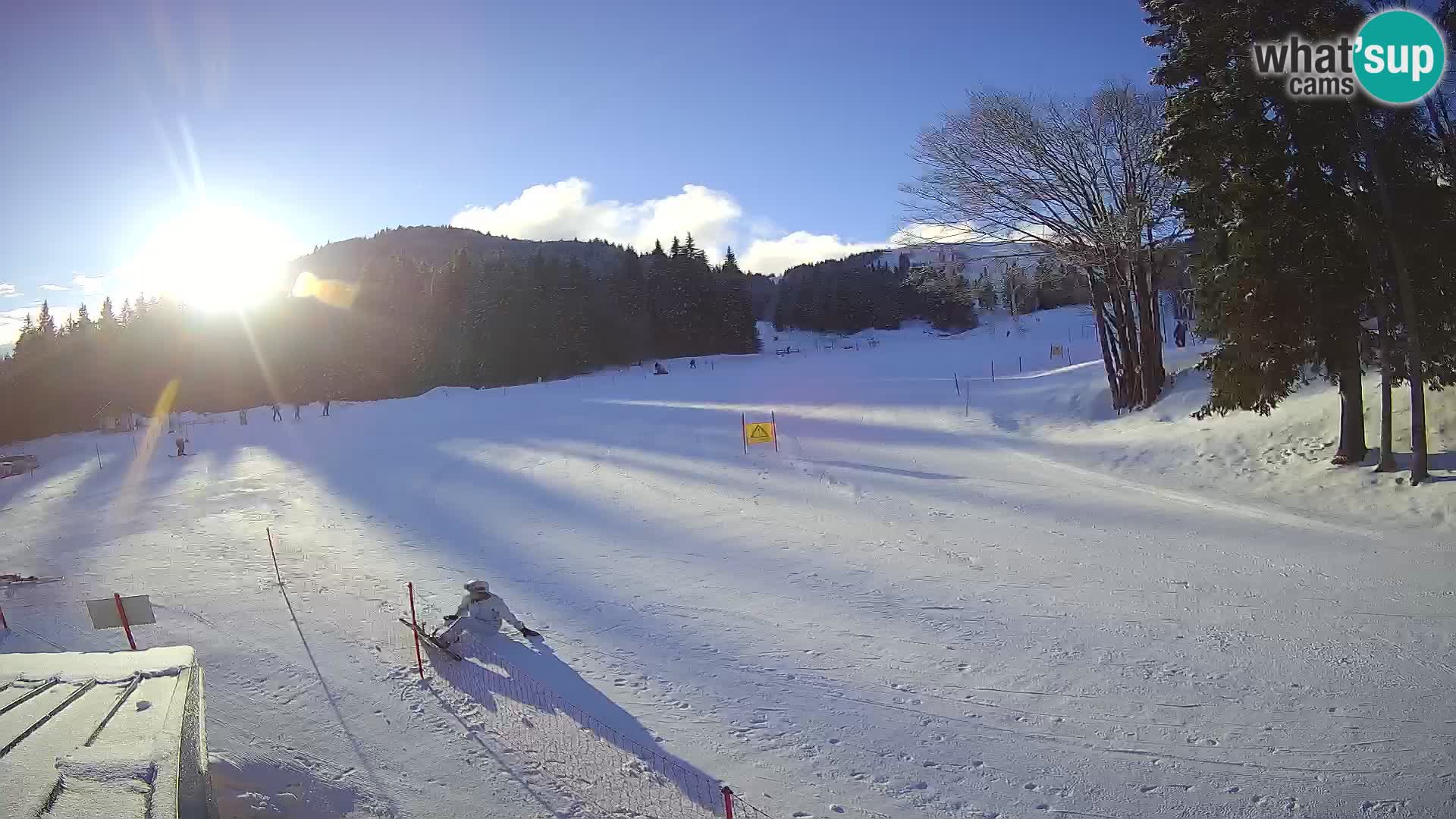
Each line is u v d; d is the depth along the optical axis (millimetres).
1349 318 15781
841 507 17266
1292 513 14789
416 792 6648
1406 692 7809
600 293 81125
